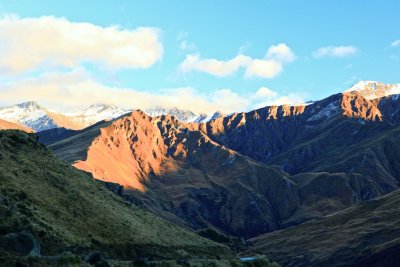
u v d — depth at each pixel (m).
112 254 88.31
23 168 99.94
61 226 84.56
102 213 103.38
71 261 59.25
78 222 91.50
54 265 56.72
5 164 97.31
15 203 80.44
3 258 54.09
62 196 98.50
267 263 128.50
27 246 61.81
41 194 92.81
